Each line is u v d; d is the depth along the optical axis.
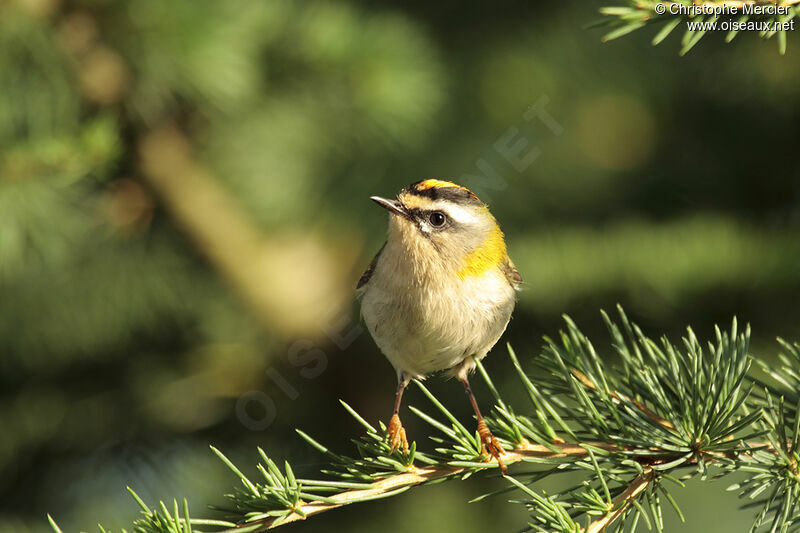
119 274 11.73
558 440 5.13
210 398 11.98
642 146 12.95
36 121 8.64
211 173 10.70
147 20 8.52
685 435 4.81
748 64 12.27
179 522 4.51
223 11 8.95
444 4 13.45
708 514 11.70
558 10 13.45
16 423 11.98
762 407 4.91
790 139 12.30
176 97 9.52
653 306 10.24
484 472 11.06
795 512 4.56
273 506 4.64
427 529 10.68
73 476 11.62
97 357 12.51
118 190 10.31
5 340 12.14
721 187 12.28
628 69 13.15
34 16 8.41
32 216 9.15
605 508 4.55
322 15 9.71
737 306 10.05
